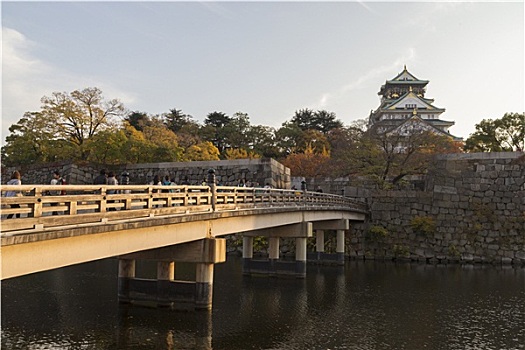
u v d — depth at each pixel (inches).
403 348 619.2
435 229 1678.2
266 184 1678.2
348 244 1721.2
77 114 1841.8
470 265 1546.5
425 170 1903.3
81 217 439.5
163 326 673.6
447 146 1975.9
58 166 1739.7
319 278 1203.2
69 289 921.5
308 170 2174.0
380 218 1749.5
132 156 1856.5
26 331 639.1
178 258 739.4
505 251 1605.6
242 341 626.2
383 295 982.4
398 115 3344.0
